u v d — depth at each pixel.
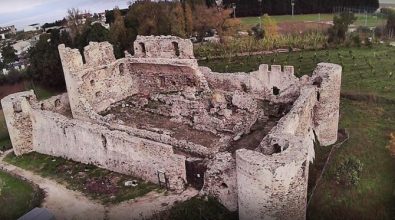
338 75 39.81
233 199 30.58
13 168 39.75
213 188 31.17
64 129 38.72
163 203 31.34
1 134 48.62
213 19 84.00
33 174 38.00
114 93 51.62
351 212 32.41
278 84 47.44
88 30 65.06
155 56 52.06
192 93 48.84
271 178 26.06
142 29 73.50
